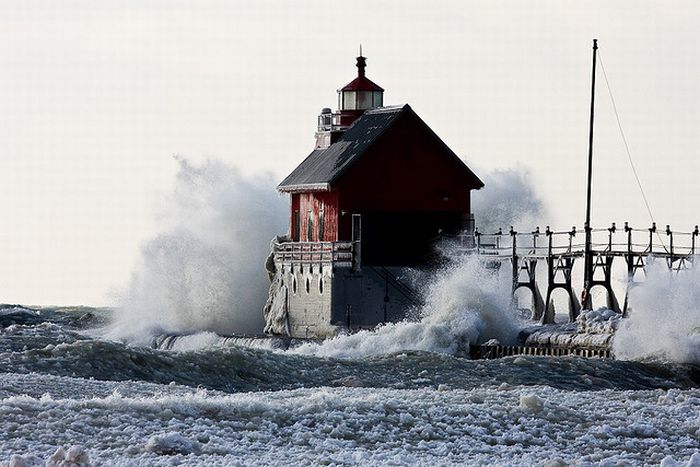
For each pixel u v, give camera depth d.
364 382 184.75
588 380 186.75
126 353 185.00
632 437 127.88
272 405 131.88
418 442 122.25
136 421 122.62
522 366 194.88
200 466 106.44
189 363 186.25
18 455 106.06
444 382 185.12
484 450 120.12
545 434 127.06
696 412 139.12
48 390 150.00
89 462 101.81
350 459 112.38
